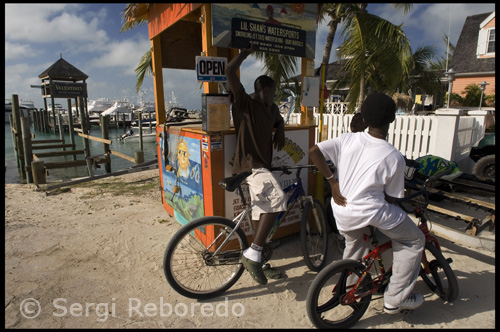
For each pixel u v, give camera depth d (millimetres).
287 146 3631
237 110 2947
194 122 4340
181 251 3324
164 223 4602
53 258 3580
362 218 2178
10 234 4223
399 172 2113
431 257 3480
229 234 2848
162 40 4570
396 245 2357
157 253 3691
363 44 7609
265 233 2793
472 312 2609
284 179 3664
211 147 3141
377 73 12258
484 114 8102
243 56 2811
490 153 6609
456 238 3240
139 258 3582
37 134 31312
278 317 2605
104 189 6766
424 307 2695
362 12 7527
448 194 4016
